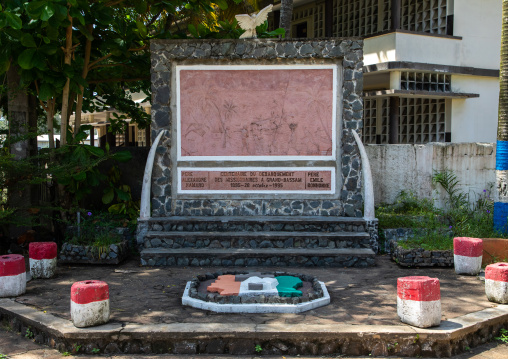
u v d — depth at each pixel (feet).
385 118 51.13
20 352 18.48
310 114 31.78
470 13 46.80
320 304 21.25
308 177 31.94
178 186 32.24
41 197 34.30
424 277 19.36
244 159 32.04
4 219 29.25
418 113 49.88
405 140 51.08
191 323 19.01
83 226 30.99
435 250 28.55
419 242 30.04
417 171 36.06
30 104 35.14
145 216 31.19
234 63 31.76
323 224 30.60
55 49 28.63
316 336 18.07
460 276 26.48
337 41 31.19
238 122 31.96
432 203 35.35
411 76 45.34
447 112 47.01
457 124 47.24
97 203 38.47
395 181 36.58
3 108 37.50
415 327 18.45
